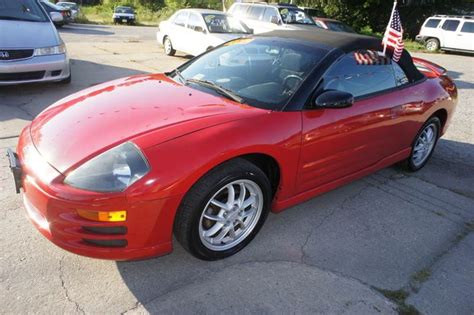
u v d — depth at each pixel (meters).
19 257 2.48
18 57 5.61
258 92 2.89
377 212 3.40
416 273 2.65
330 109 2.91
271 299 2.31
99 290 2.29
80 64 8.71
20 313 2.09
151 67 8.96
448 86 4.38
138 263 2.52
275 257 2.69
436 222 3.32
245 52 3.42
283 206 2.91
